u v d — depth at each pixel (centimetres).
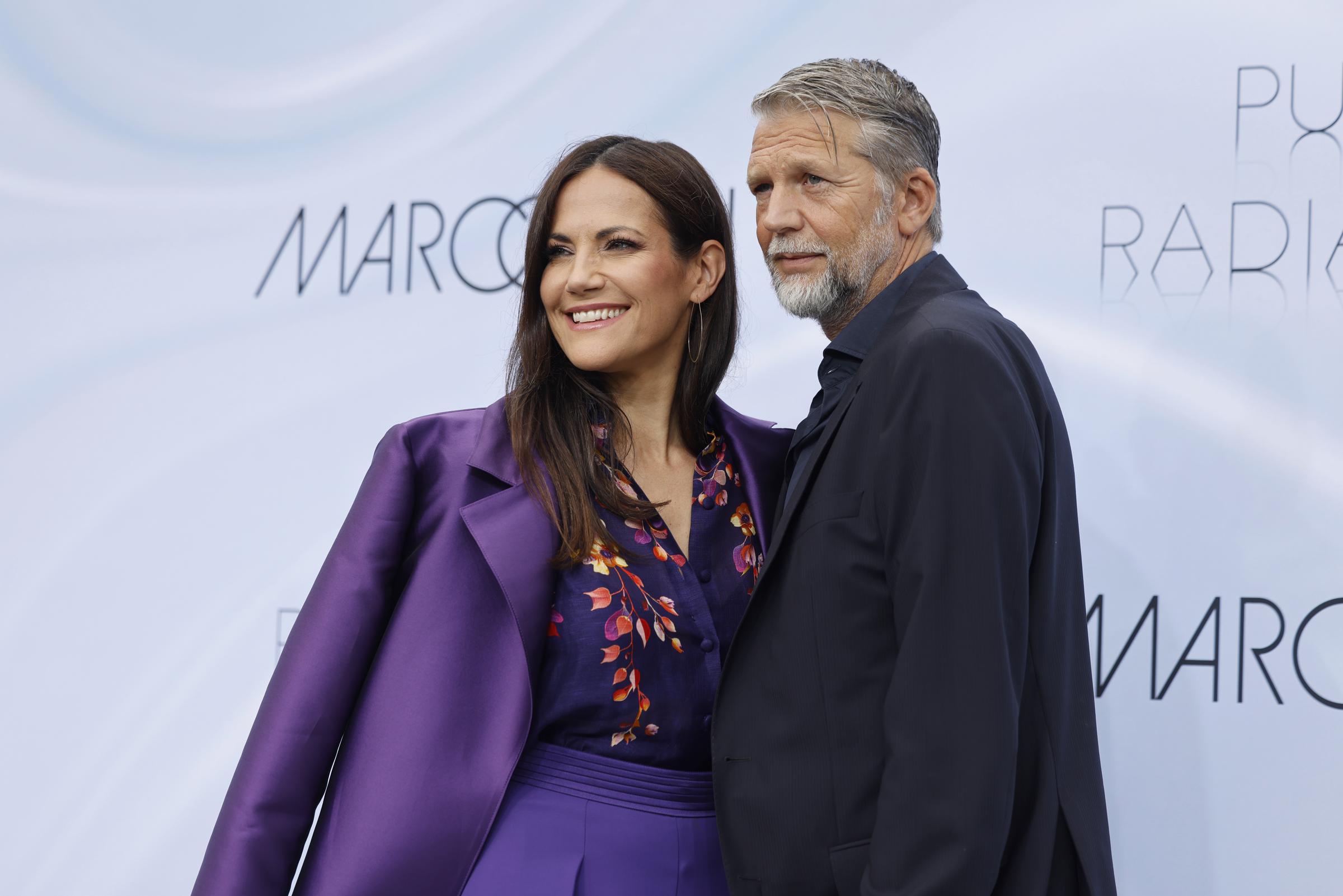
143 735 459
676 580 291
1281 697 365
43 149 486
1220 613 370
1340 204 368
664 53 433
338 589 283
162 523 466
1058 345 388
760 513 308
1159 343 380
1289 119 374
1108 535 380
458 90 451
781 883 257
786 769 258
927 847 229
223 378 465
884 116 284
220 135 472
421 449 295
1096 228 388
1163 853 370
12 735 468
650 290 294
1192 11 385
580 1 441
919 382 249
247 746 278
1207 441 374
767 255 295
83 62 485
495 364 441
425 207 452
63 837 461
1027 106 397
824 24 418
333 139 462
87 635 468
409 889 263
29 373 480
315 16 465
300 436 457
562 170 299
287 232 464
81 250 480
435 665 275
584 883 268
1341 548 362
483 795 268
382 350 452
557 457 290
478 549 284
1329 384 366
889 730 238
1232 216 377
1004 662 234
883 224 286
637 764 283
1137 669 376
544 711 280
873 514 255
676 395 313
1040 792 246
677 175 300
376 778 268
